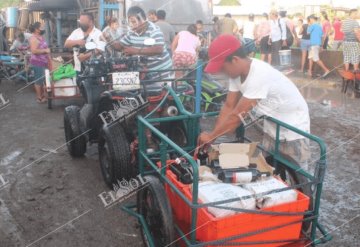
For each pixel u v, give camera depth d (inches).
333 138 244.8
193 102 185.2
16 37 518.9
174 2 415.8
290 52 483.2
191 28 338.3
